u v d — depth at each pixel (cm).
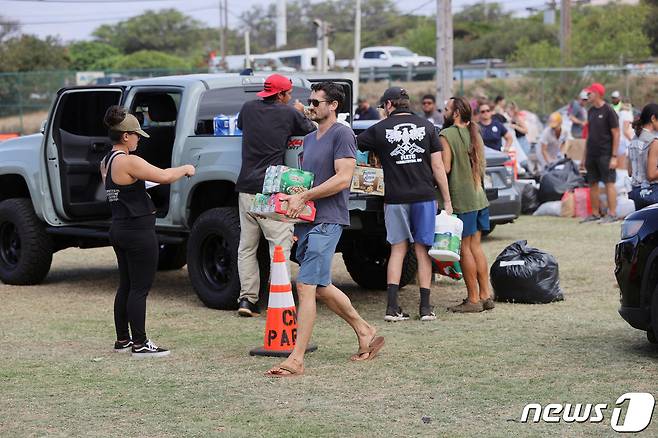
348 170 1188
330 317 1576
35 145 1889
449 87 3156
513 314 1569
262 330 1480
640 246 1251
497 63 7875
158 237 1747
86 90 1802
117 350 1348
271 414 1040
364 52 8081
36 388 1161
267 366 1253
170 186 1694
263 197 1193
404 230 1527
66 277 2050
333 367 1238
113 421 1027
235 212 1625
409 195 1507
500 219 2350
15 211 1912
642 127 1678
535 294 1648
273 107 1541
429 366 1233
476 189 1557
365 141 1524
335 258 2234
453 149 1552
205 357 1308
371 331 1272
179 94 1700
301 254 1222
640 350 1305
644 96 5328
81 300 1775
